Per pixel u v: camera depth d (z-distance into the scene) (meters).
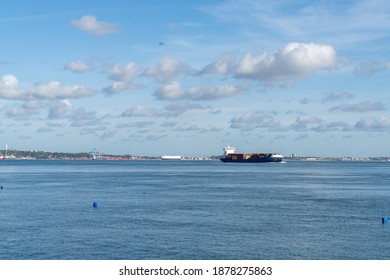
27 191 108.44
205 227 57.91
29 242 49.00
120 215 68.00
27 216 66.94
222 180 156.00
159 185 130.25
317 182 148.25
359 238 51.97
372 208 77.62
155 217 66.00
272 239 51.09
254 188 119.69
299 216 67.75
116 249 46.16
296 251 45.91
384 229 57.47
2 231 54.81
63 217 65.94
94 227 57.56
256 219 64.50
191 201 86.81
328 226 59.31
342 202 86.44
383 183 144.62
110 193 103.25
